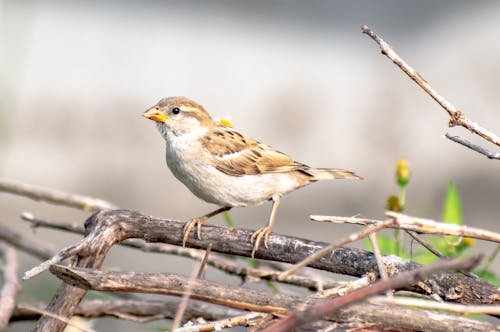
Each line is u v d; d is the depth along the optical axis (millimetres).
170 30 17188
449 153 14648
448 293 5285
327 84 16000
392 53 5590
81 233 7609
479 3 17281
